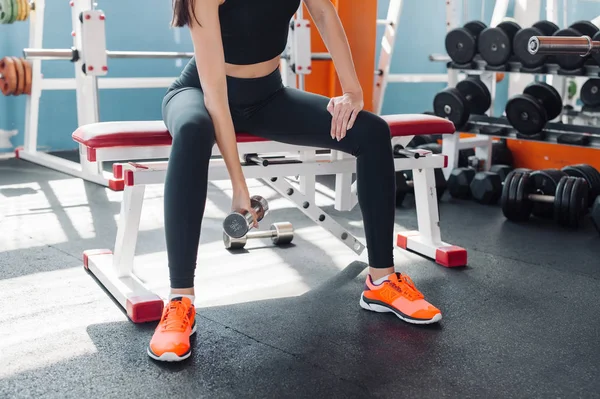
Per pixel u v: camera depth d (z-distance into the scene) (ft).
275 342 4.79
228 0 4.92
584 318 5.35
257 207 4.74
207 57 4.61
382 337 4.90
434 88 17.76
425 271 6.53
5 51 13.00
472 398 3.98
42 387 4.07
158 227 8.07
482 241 7.81
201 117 4.58
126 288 5.52
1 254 6.86
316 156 6.36
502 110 18.51
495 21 12.20
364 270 6.53
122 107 14.25
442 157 6.74
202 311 5.40
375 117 5.13
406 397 3.99
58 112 13.69
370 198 5.13
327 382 4.17
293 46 10.18
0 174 11.25
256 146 5.75
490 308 5.55
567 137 9.91
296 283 6.13
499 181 9.86
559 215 8.52
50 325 5.05
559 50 6.01
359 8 13.14
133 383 4.14
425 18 17.22
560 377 4.27
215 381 4.18
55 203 9.25
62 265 6.54
